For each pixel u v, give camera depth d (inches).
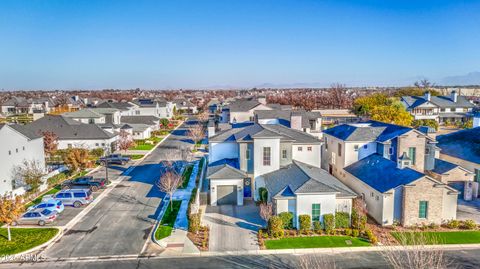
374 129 1573.6
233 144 1558.8
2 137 1389.0
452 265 888.9
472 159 1523.1
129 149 2583.7
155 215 1273.4
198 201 1305.4
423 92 4945.9
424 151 1421.0
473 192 1408.7
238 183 1353.3
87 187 1553.9
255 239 1056.2
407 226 1122.0
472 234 1071.0
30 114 5044.3
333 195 1106.1
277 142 1385.3
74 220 1223.5
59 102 5708.7
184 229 1128.8
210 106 5703.7
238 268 890.7
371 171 1339.8
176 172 1749.5
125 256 960.3
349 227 1115.9
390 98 3900.1
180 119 4763.8
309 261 916.6
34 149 1659.7
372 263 906.1
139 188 1606.8
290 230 1109.1
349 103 5452.8
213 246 1013.2
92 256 959.6
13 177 1465.3
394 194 1131.9
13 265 908.0
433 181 1109.7
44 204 1264.8
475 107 3858.3
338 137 1608.0
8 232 1048.8
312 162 1498.5
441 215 1131.3
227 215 1251.8
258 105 3137.3
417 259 751.1
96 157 2265.0
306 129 2421.3
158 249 1002.1
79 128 2497.5
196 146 2709.2
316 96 6909.5
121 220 1224.2
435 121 3341.5
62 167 1939.0
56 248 1008.2
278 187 1203.9
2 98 7647.6
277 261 925.2
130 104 4239.7
